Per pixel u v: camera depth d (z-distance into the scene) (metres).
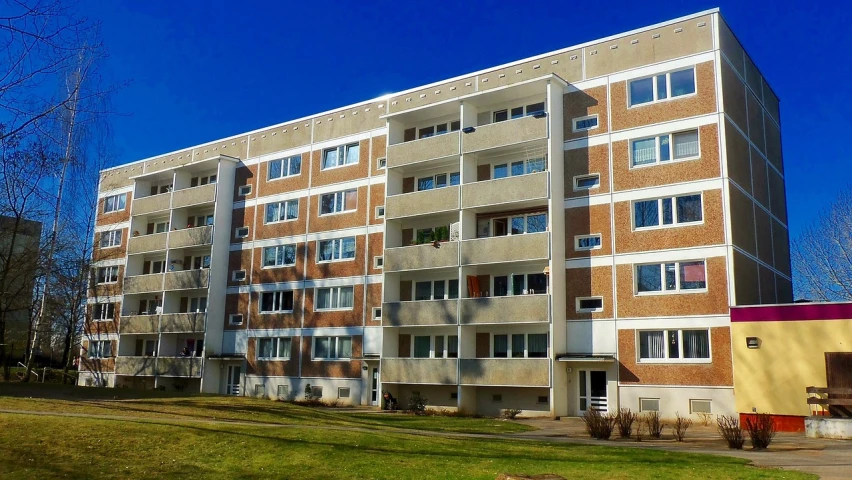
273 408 23.45
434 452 14.45
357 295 36.31
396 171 35.50
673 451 16.00
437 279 33.81
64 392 27.70
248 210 42.19
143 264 47.72
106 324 48.00
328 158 39.44
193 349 43.19
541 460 13.83
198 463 12.99
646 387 26.86
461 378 30.42
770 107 33.41
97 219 50.84
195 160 46.09
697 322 26.23
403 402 33.34
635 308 27.67
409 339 34.03
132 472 12.19
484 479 11.91
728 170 26.70
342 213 37.94
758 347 23.39
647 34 29.28
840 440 18.73
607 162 29.38
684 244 27.03
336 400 35.78
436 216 34.09
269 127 42.44
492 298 30.23
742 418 23.30
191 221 45.66
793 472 12.62
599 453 15.10
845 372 21.53
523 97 32.34
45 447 13.12
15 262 29.95
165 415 18.84
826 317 22.22
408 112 34.62
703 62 27.72
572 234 29.73
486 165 33.16
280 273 39.78
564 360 28.09
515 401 29.97
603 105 29.88
